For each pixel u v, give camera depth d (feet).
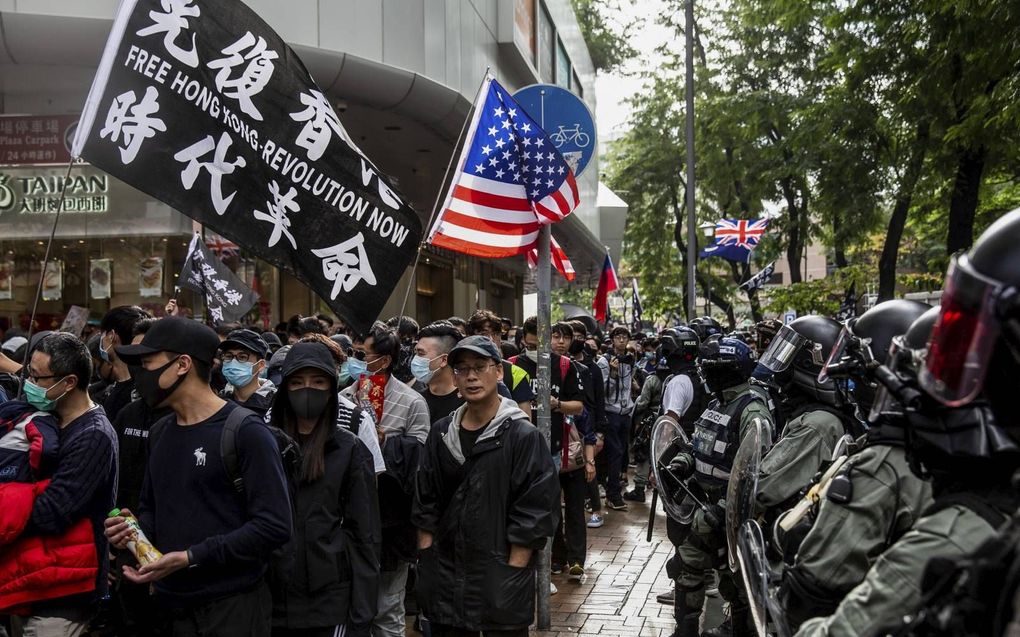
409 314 73.46
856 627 7.13
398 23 44.70
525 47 68.13
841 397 14.33
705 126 90.27
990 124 40.93
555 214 23.00
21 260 44.27
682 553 19.70
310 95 17.03
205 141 16.07
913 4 44.47
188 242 45.14
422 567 16.06
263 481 12.37
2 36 38.27
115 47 15.37
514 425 15.70
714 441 18.84
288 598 14.16
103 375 23.09
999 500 7.06
